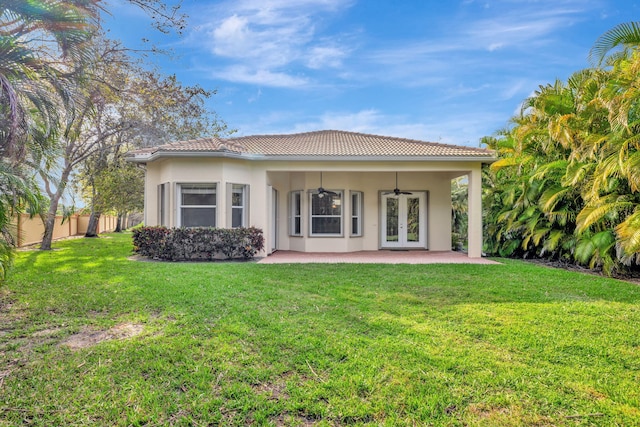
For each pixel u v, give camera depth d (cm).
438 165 1292
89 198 2428
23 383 346
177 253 1166
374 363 391
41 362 391
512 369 381
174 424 290
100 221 2909
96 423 290
